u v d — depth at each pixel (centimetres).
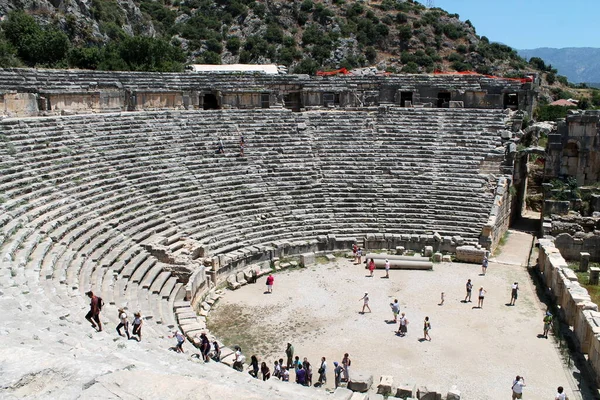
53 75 3634
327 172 3825
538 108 6331
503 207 3753
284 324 2447
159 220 2936
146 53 5684
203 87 4312
